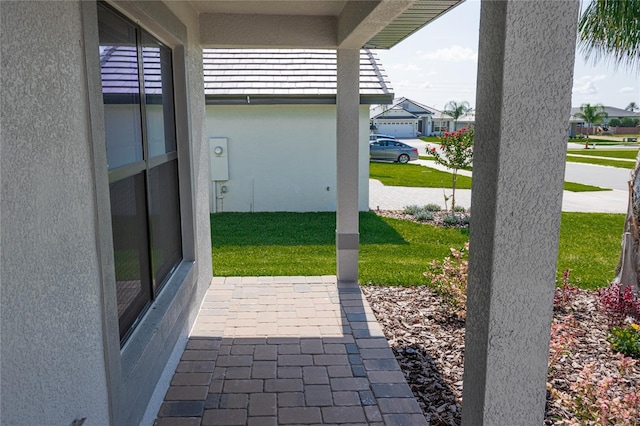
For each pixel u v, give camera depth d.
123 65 3.36
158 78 4.47
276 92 12.52
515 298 2.20
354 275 6.99
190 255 5.34
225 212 13.28
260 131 13.04
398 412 3.89
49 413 1.96
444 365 4.69
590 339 5.40
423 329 5.50
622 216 13.38
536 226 2.14
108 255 2.68
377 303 6.28
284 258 8.61
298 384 4.30
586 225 12.08
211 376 4.42
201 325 5.51
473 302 2.37
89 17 2.47
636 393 3.77
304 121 13.04
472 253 2.36
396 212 13.55
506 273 2.18
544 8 2.00
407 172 23.70
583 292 6.98
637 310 5.73
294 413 3.88
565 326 5.03
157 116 4.40
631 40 6.22
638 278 6.49
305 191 13.36
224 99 12.45
